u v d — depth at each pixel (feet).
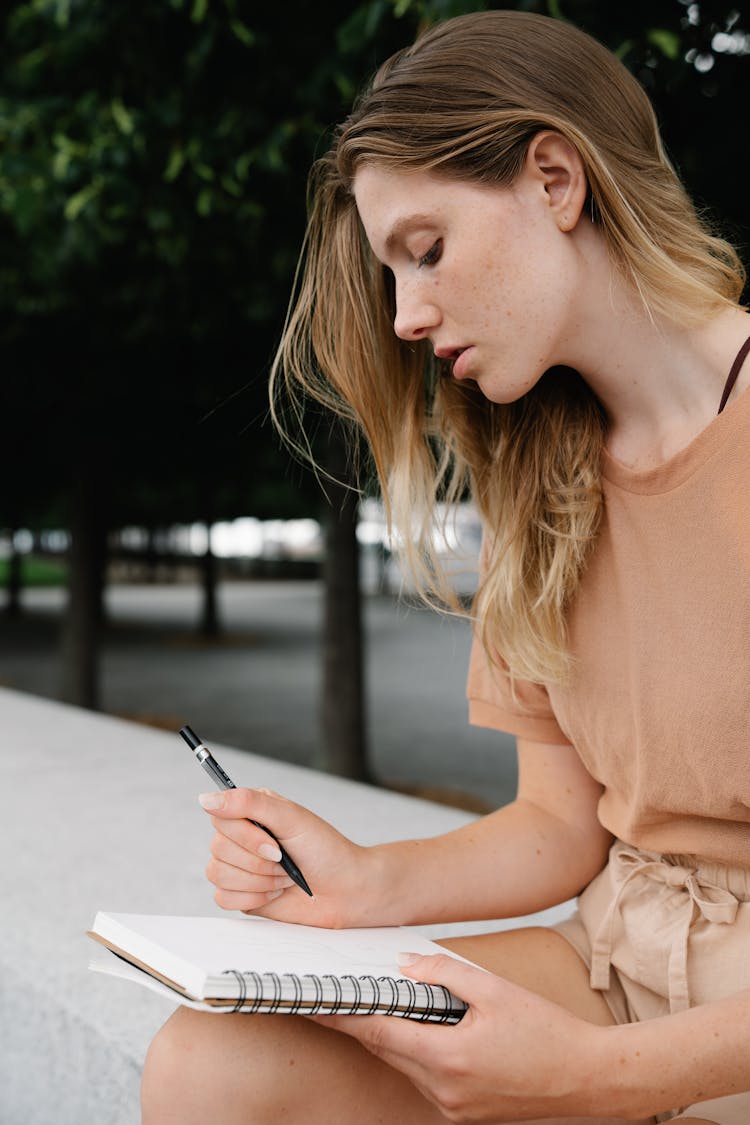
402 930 4.29
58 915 7.77
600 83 3.72
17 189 13.42
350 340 4.47
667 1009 4.14
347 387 4.56
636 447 3.95
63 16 12.10
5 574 109.70
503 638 4.33
